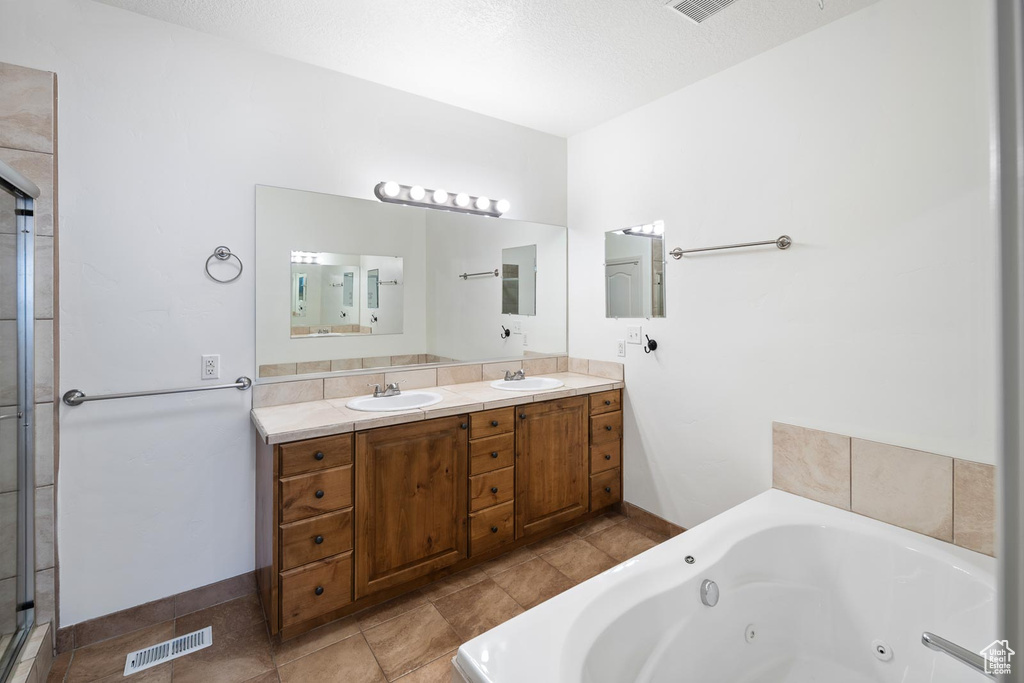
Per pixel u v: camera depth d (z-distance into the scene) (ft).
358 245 8.31
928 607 5.13
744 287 7.66
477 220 9.72
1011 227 1.28
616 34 6.93
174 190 6.68
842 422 6.54
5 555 5.21
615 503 9.96
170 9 6.35
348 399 8.04
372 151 8.40
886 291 6.11
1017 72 1.27
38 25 5.80
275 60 7.47
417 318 9.04
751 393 7.61
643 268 9.29
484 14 6.51
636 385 9.52
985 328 5.36
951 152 5.55
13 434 5.36
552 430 8.73
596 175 10.27
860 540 5.75
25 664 5.15
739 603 5.51
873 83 6.17
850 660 5.55
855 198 6.36
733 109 7.77
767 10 6.33
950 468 5.55
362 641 6.21
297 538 6.11
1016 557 1.28
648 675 4.55
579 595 4.58
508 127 10.09
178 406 6.77
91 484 6.20
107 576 6.31
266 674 5.64
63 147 5.95
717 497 8.14
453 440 7.48
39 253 5.74
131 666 5.74
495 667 3.69
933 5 5.66
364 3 6.29
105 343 6.26
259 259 7.37
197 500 6.92
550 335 10.76
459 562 7.86
